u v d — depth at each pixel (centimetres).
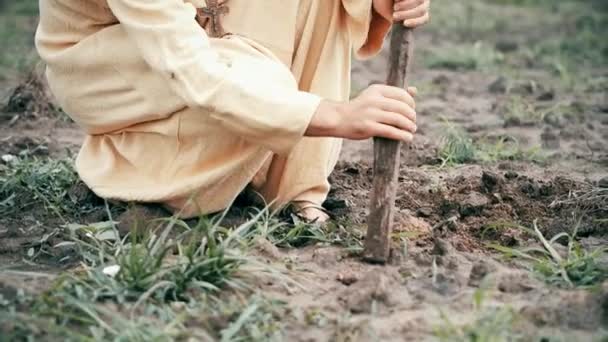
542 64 754
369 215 334
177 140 347
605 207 387
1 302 302
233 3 351
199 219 352
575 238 369
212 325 292
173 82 324
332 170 416
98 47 348
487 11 981
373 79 698
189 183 347
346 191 409
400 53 329
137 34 327
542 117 561
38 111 545
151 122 351
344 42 368
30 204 390
